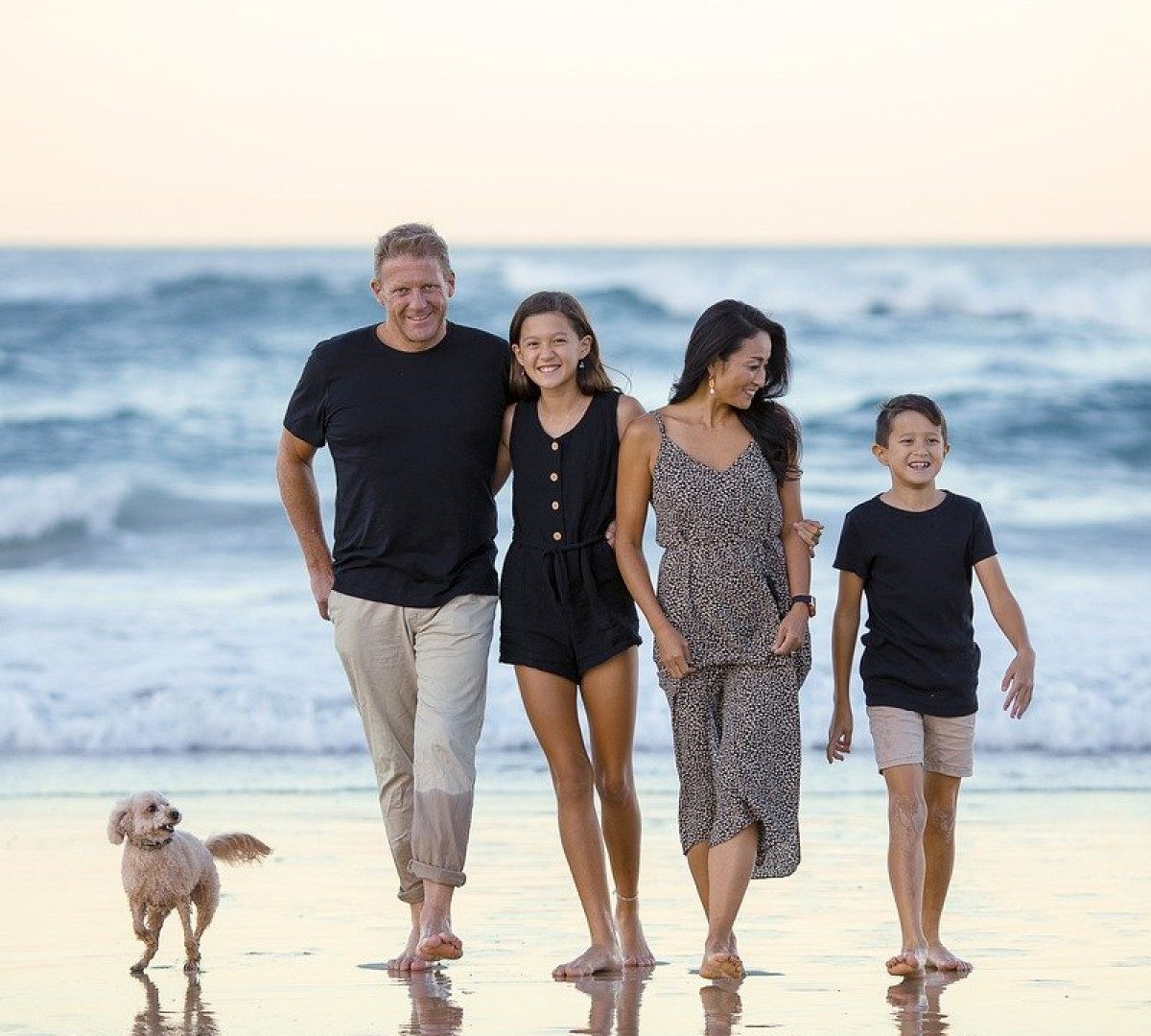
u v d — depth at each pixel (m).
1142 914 7.75
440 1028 5.57
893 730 6.64
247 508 23.12
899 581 6.74
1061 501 22.81
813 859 9.27
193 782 11.96
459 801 6.67
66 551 21.25
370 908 8.09
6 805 11.04
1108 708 13.52
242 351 31.03
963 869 8.86
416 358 6.93
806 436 26.19
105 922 7.75
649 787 11.56
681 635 6.61
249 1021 5.72
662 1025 5.58
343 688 14.44
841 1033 5.44
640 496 6.69
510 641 6.81
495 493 7.09
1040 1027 5.54
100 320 31.08
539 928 7.60
